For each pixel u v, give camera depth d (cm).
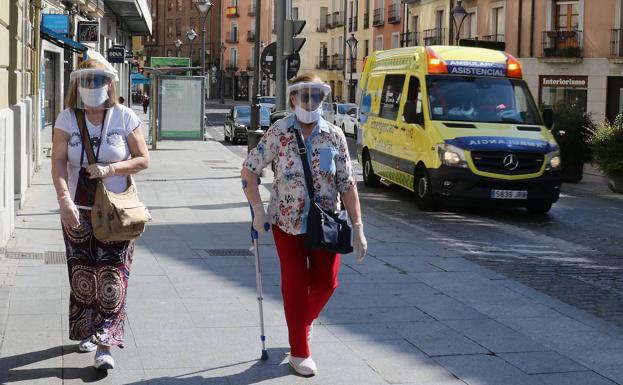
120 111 536
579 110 2112
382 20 6175
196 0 3697
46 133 2217
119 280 532
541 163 1359
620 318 724
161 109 2828
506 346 612
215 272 837
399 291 786
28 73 1584
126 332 613
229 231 1114
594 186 2016
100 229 514
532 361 577
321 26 8275
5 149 949
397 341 616
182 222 1185
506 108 1460
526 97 1493
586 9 3662
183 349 577
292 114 534
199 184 1683
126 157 537
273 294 746
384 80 1688
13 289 728
